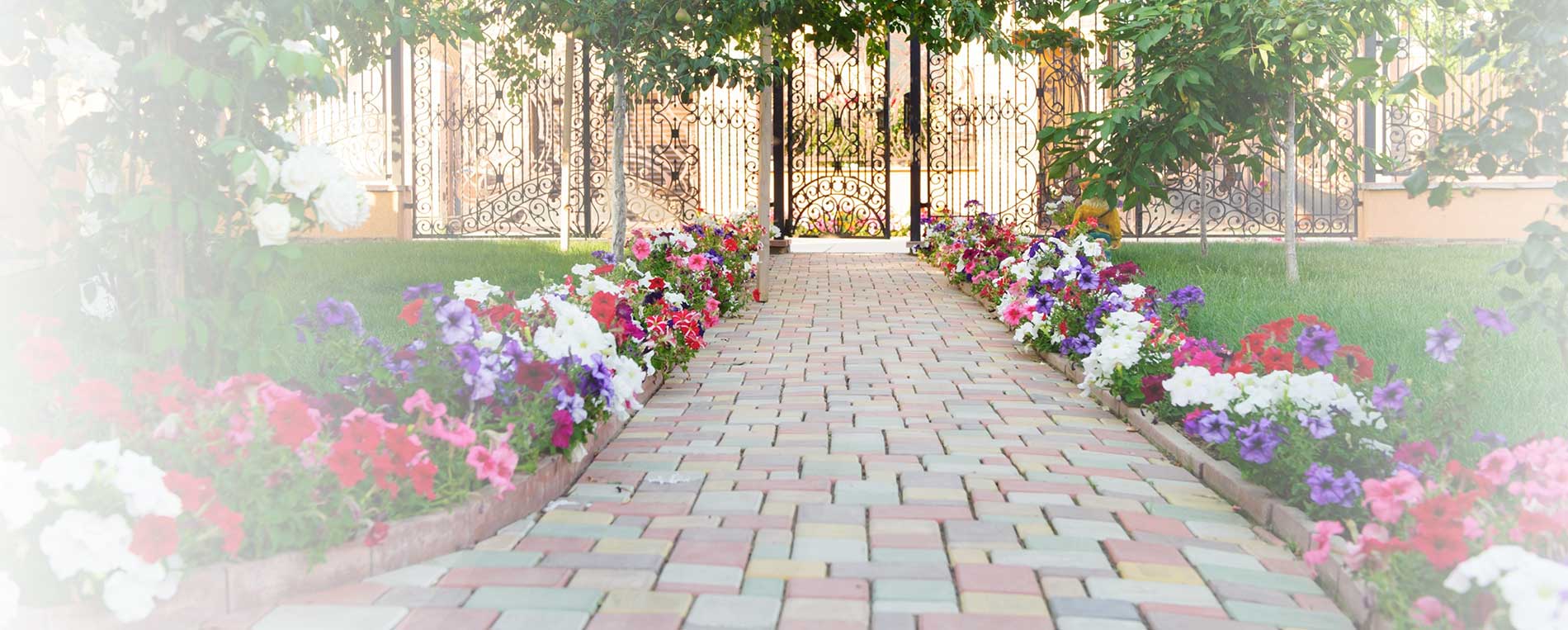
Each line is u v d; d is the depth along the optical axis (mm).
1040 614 2814
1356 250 14586
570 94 14969
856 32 12844
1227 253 14078
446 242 16547
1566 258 4309
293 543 2920
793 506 3801
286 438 2904
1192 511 3789
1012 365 6969
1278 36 9641
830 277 13039
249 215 3832
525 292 9281
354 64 8031
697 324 6465
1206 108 10750
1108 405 5609
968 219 12648
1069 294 7082
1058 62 16656
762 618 2771
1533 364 5855
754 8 9953
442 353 3770
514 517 3584
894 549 3340
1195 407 4664
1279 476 3727
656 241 8742
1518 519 2604
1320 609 2895
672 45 9625
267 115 4367
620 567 3135
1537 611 2148
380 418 3061
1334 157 11727
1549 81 4328
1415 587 2547
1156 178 11367
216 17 3910
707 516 3674
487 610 2803
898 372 6715
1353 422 3879
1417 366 5773
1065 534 3504
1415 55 15258
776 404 5711
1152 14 10055
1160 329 5887
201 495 2707
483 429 3566
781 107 17312
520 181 19250
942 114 19109
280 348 3842
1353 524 2775
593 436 4520
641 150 19328
